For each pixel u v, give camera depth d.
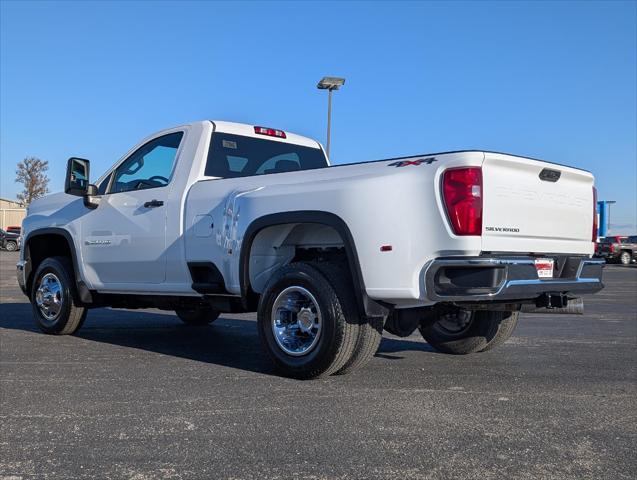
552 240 4.92
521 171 4.61
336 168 4.98
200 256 5.76
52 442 3.51
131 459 3.26
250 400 4.34
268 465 3.16
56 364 5.62
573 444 3.46
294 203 4.95
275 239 5.36
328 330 4.71
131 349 6.48
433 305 5.09
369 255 4.54
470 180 4.27
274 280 5.06
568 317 9.97
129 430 3.71
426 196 4.37
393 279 4.45
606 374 5.25
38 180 54.22
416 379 5.00
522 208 4.61
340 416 3.96
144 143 6.75
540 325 8.81
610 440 3.53
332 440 3.52
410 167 4.51
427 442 3.48
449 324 6.20
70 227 7.16
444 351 6.25
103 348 6.52
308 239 5.35
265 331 5.11
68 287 7.15
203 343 6.94
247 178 5.55
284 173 5.30
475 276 4.29
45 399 4.39
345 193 4.67
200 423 3.83
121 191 6.76
